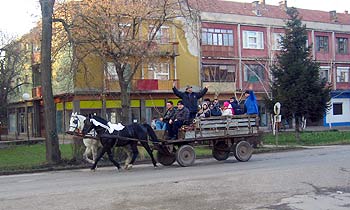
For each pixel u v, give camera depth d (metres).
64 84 38.44
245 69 49.31
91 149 19.30
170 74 44.12
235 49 49.19
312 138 33.47
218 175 14.02
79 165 19.34
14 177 16.88
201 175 14.28
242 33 49.78
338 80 56.53
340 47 57.19
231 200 9.98
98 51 26.05
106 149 17.48
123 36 28.92
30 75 49.47
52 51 26.52
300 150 25.72
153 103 43.22
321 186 11.48
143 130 17.88
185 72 45.16
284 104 33.28
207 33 47.53
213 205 9.55
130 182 13.31
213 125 18.44
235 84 47.75
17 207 9.90
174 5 28.47
